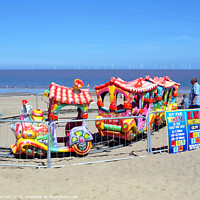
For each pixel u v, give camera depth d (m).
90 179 5.48
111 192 4.83
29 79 96.56
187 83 64.81
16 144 7.14
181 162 6.39
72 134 7.02
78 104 7.12
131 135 8.32
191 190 4.88
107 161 6.71
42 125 6.94
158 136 9.70
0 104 20.05
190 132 7.31
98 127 8.45
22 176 5.69
